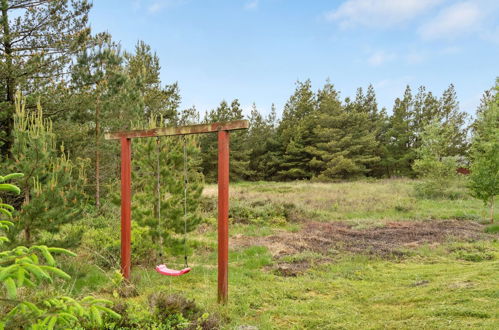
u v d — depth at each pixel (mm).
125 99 12703
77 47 11352
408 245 8711
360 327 3766
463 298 4219
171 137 7367
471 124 30266
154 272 6332
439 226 11250
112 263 6309
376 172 36844
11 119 10055
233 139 35406
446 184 18062
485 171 11758
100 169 13422
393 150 35812
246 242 9039
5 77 9852
